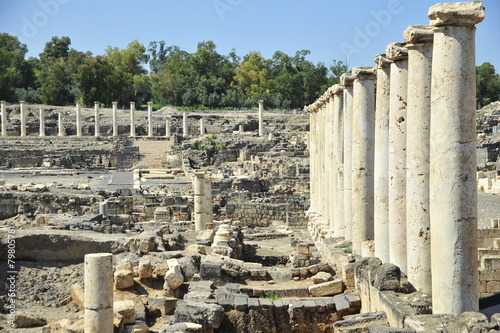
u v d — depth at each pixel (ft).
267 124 447.83
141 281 76.89
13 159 302.04
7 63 492.13
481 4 45.93
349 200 94.68
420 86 55.93
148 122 424.46
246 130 439.63
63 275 87.30
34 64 588.09
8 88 489.26
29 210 145.48
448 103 46.70
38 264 89.86
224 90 579.07
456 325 43.93
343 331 52.80
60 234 92.17
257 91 573.74
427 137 55.83
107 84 508.94
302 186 241.96
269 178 243.60
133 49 622.95
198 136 396.98
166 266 79.00
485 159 242.58
